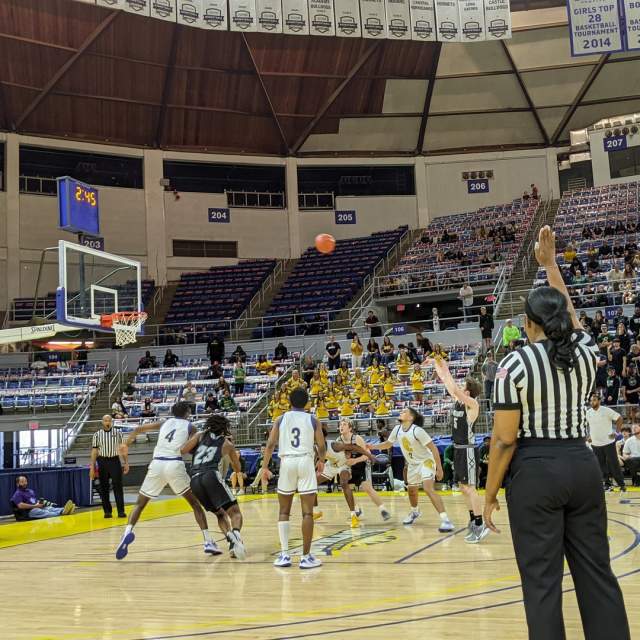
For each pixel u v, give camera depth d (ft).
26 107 102.89
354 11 98.43
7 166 103.40
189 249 114.42
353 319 95.96
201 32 100.83
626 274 79.56
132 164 113.39
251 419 72.90
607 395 58.08
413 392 68.08
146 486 26.94
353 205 121.08
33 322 69.87
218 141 115.65
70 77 101.19
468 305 84.64
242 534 33.71
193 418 71.26
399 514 39.70
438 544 27.81
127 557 28.12
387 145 121.19
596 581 9.53
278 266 115.14
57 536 36.19
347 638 14.25
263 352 92.73
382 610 16.79
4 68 97.25
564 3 104.63
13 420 80.33
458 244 107.34
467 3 99.71
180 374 86.33
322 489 59.31
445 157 121.80
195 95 108.78
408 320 102.73
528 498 9.55
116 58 100.68
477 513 28.09
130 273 105.81
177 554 28.37
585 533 9.66
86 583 22.53
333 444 34.35
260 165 118.93
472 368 70.85
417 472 33.04
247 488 60.85
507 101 116.26
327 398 69.92
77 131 108.06
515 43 108.47
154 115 110.11
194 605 18.45
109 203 110.22
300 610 17.24
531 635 9.26
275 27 96.48
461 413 28.60
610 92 114.01
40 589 21.74
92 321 62.95
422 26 99.55
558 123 118.62
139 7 90.58
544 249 11.52
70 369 88.74
